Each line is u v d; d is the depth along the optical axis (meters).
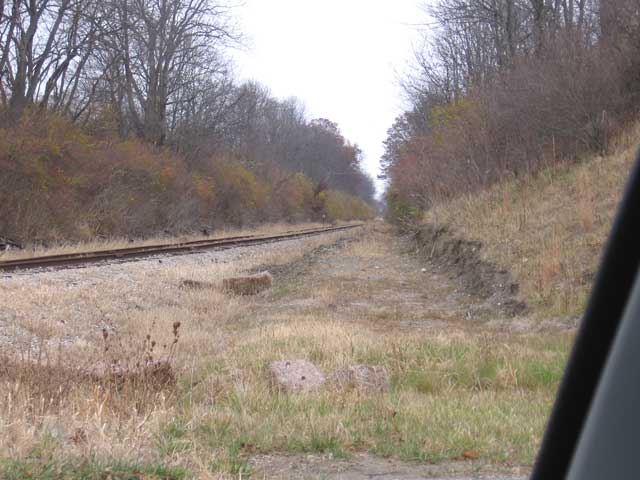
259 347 10.16
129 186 36.16
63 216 29.36
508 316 13.41
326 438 6.31
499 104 24.28
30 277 14.63
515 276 14.59
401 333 11.59
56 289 13.30
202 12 44.66
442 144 28.66
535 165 20.86
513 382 8.67
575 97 20.77
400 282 18.45
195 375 8.67
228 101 57.31
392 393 8.20
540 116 21.98
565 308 12.45
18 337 9.84
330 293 16.33
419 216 30.09
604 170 17.47
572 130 20.73
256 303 15.93
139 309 13.25
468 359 9.43
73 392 6.84
